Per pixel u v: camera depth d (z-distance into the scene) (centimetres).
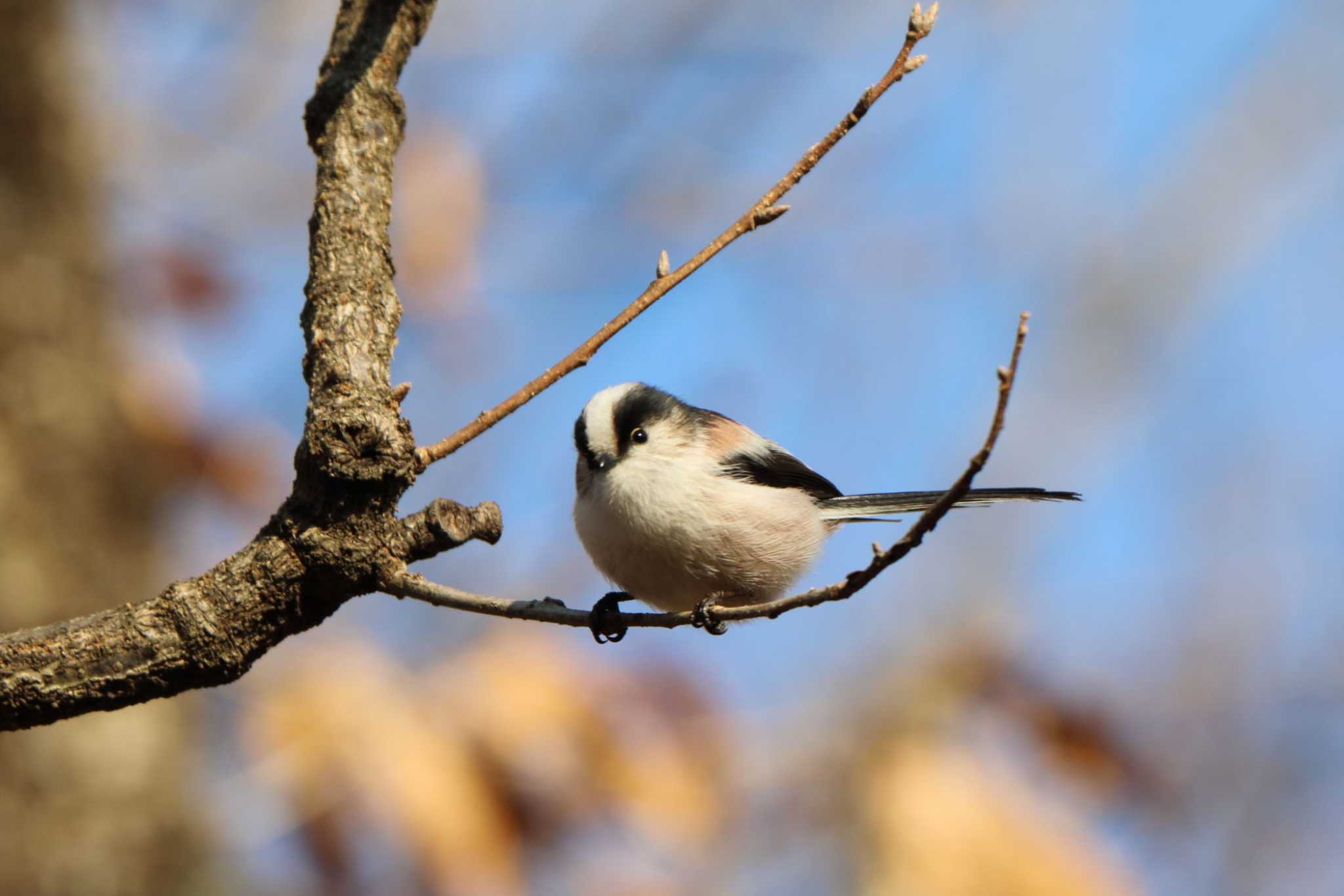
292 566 624
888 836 1010
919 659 1205
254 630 622
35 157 1370
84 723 1242
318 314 658
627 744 993
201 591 615
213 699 1115
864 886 1006
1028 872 995
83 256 1380
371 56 711
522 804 954
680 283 708
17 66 1372
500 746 947
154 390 1325
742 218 711
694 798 1012
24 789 1205
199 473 1294
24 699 594
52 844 1200
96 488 1320
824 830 1177
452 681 974
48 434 1307
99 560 1308
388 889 974
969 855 997
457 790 928
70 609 1277
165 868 1233
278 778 922
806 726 1257
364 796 918
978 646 1150
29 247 1340
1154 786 1112
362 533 634
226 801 1095
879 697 1183
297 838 955
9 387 1295
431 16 735
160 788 1254
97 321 1370
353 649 980
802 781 1203
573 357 689
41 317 1329
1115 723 1108
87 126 1432
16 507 1268
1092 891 1002
